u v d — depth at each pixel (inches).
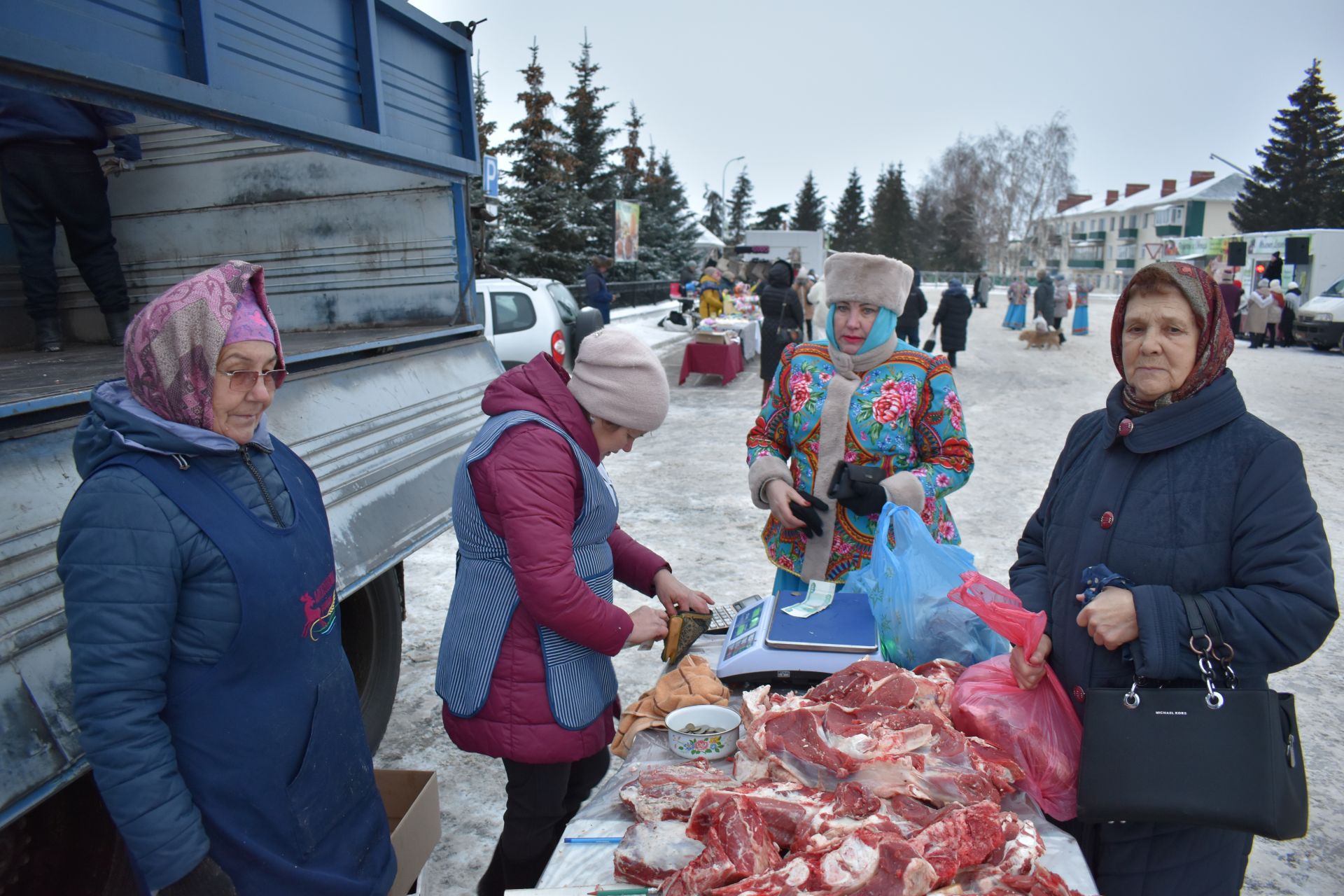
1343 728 138.9
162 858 56.1
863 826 57.3
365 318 157.8
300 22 101.0
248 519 60.9
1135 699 60.3
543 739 75.9
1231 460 62.1
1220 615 59.2
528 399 75.9
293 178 156.6
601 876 61.3
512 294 359.9
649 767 73.0
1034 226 2770.7
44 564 65.5
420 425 128.6
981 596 71.1
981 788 62.9
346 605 125.6
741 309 650.8
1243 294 765.9
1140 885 64.9
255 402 61.1
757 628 88.0
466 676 77.1
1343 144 1996.8
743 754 69.5
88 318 165.5
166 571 56.4
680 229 1366.9
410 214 150.6
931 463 104.0
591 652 78.9
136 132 158.4
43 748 59.3
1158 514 63.9
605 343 75.7
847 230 3206.2
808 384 108.6
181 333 56.7
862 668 75.4
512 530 71.5
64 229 149.4
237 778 61.0
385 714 125.1
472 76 144.9
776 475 107.7
